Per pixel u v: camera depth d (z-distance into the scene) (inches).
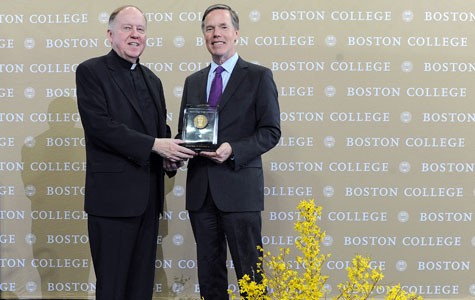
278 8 129.3
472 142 130.6
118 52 99.7
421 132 130.4
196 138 96.6
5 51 130.6
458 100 130.1
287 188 131.1
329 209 131.0
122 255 98.5
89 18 129.9
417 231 131.3
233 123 99.1
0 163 131.5
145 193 98.6
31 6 130.0
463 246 131.3
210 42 100.7
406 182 130.8
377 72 129.7
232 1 129.3
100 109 95.8
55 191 131.4
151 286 103.6
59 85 130.7
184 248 131.6
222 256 104.6
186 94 107.0
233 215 98.7
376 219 131.1
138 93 100.2
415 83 130.0
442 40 129.5
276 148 131.0
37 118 131.0
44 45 130.3
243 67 102.2
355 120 130.3
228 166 99.2
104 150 98.2
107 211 96.8
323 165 130.9
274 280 52.5
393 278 131.3
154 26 129.8
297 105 130.3
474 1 129.0
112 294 98.0
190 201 101.9
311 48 129.6
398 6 129.1
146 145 94.8
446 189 130.9
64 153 131.1
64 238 131.9
